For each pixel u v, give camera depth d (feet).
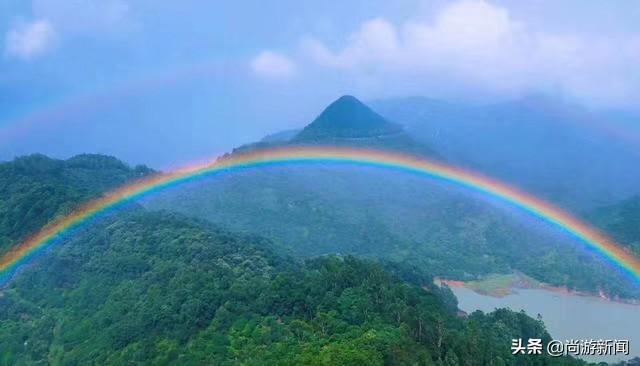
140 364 488.44
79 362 552.82
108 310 633.20
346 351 411.34
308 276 600.39
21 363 619.67
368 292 544.21
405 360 420.77
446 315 602.03
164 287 614.34
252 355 450.30
